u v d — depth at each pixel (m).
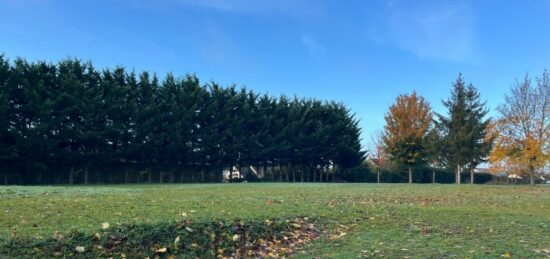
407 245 8.07
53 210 9.02
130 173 37.91
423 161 42.06
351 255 7.41
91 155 33.75
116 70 36.34
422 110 40.91
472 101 39.16
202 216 8.73
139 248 6.97
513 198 17.52
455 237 8.77
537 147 28.36
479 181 50.94
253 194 16.30
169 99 38.53
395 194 18.25
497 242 8.34
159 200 11.88
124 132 35.03
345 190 20.28
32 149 30.78
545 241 8.46
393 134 41.50
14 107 30.89
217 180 43.56
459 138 38.28
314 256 7.39
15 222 7.63
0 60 30.25
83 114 32.97
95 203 10.49
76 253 6.47
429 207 12.98
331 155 48.34
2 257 6.01
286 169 48.38
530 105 29.11
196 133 40.34
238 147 42.19
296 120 46.34
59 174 33.81
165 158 38.09
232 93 43.00
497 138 30.14
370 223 9.98
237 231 8.28
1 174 31.19
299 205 11.88
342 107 50.25
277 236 8.53
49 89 32.31
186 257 7.07
